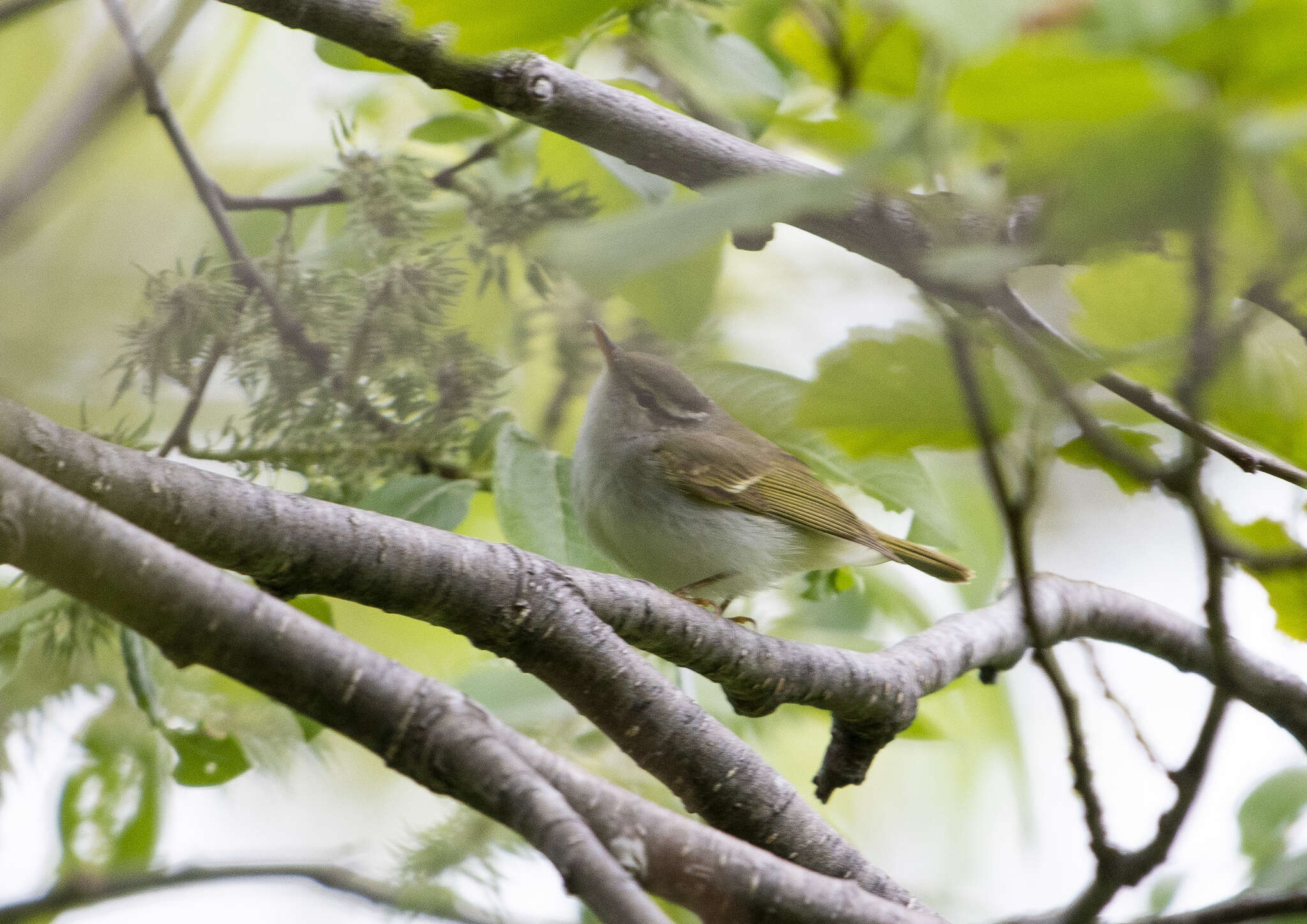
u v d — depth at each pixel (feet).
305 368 26.45
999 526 35.76
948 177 10.64
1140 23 8.67
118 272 35.94
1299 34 8.38
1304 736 29.89
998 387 14.47
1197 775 18.61
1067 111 8.55
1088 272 15.01
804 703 23.35
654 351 35.12
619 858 15.03
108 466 16.99
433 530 19.24
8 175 25.11
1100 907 19.48
